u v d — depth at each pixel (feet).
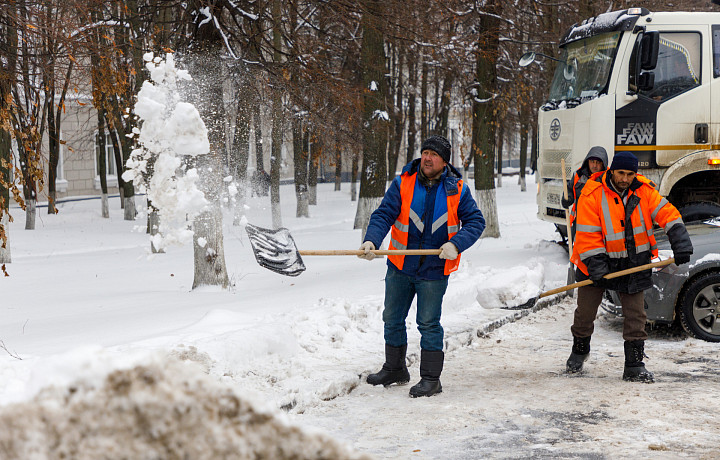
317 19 53.42
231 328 25.07
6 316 38.34
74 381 6.27
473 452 16.52
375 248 21.81
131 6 55.67
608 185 23.75
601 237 23.61
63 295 46.62
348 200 154.40
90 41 37.42
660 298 28.78
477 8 62.34
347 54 62.80
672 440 17.06
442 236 22.07
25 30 34.47
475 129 64.54
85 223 112.16
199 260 43.78
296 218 116.47
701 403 20.18
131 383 6.22
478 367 25.27
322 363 24.07
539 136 47.78
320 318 28.04
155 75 18.98
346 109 51.98
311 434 6.50
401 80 124.67
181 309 34.81
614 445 16.78
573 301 36.70
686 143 40.40
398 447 16.94
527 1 67.51
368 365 23.85
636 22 40.32
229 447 6.20
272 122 50.39
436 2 56.75
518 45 76.95
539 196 47.67
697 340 28.58
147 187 18.49
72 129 149.07
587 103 41.37
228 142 68.33
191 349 21.03
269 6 47.14
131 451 6.00
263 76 45.21
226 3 43.50
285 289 40.52
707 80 40.40
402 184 22.53
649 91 40.42
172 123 17.98
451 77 69.87
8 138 65.51
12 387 15.71
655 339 29.43
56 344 25.75
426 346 21.75
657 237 32.53
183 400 6.18
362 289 36.94
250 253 67.56
